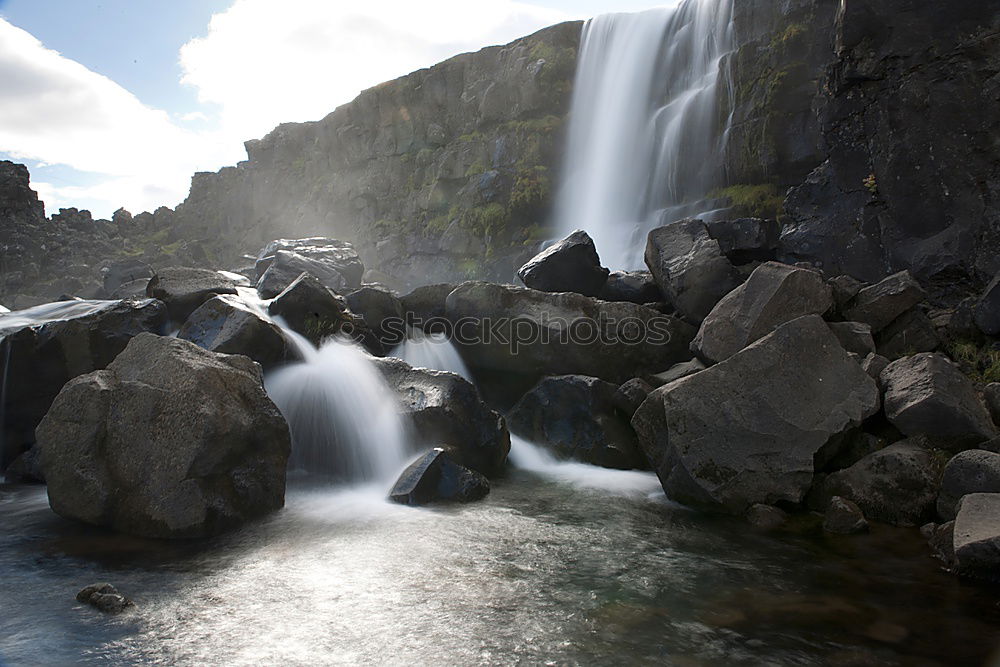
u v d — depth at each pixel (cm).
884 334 1010
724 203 1828
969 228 1076
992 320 959
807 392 806
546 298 1202
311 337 1155
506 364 1201
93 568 638
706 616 542
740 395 805
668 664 470
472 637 507
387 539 716
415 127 3094
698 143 1997
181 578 614
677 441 817
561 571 632
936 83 1100
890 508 756
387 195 3167
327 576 618
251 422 784
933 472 751
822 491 802
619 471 998
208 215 4316
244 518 767
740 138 1816
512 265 2473
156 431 750
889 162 1156
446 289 1316
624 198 2288
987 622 530
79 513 762
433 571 631
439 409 947
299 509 821
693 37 2117
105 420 779
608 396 1051
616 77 2394
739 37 1878
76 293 3114
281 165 3944
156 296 1227
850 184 1220
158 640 500
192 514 720
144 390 769
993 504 635
